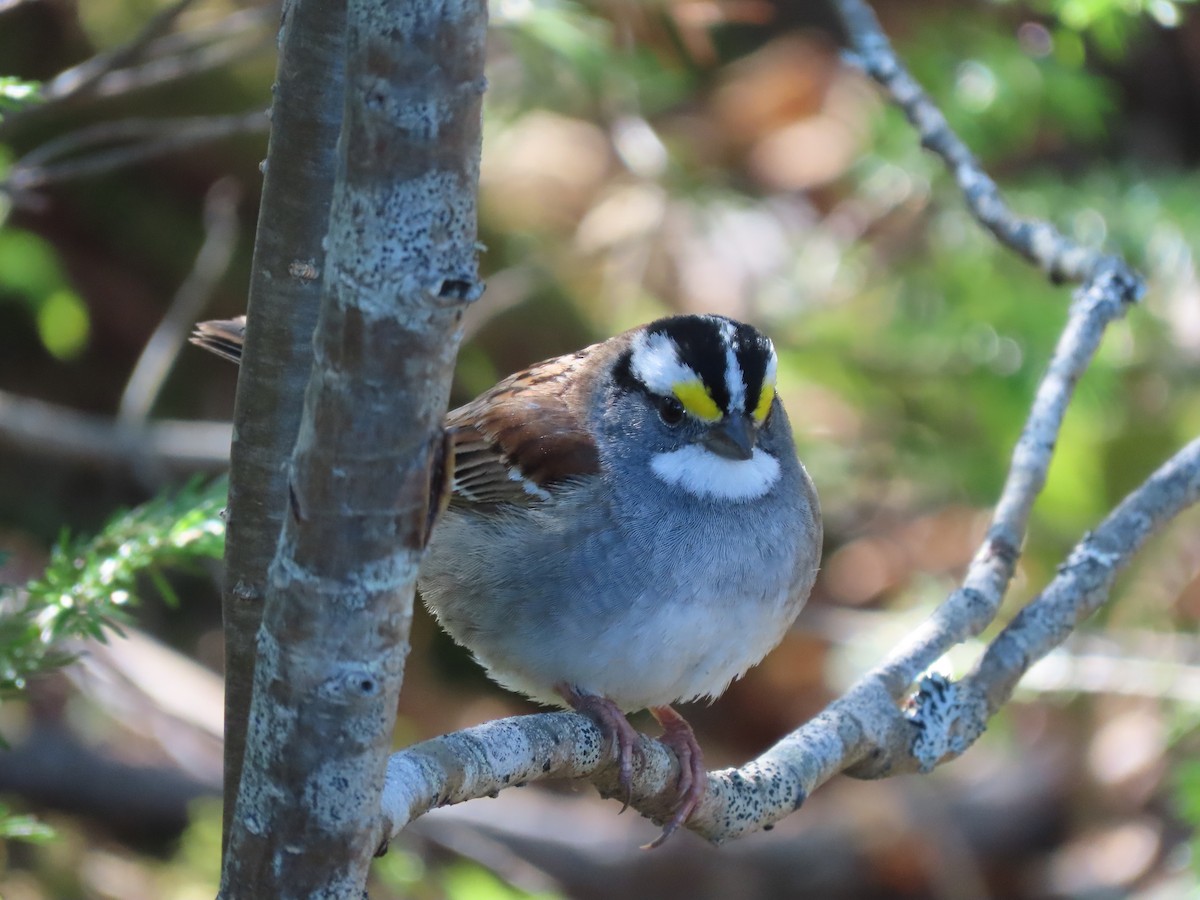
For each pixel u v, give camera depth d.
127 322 12.72
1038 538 12.13
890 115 12.60
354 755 3.70
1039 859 12.33
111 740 11.16
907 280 12.98
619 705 6.69
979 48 11.84
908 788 12.54
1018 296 12.41
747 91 16.17
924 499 13.75
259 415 4.71
